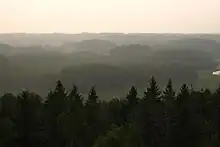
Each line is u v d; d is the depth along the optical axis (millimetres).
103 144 74625
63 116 102000
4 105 101875
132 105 116188
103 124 107000
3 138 91500
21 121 99188
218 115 108125
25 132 98125
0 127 92250
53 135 100500
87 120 107375
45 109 107688
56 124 101438
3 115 99875
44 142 99438
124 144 74688
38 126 101062
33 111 102312
